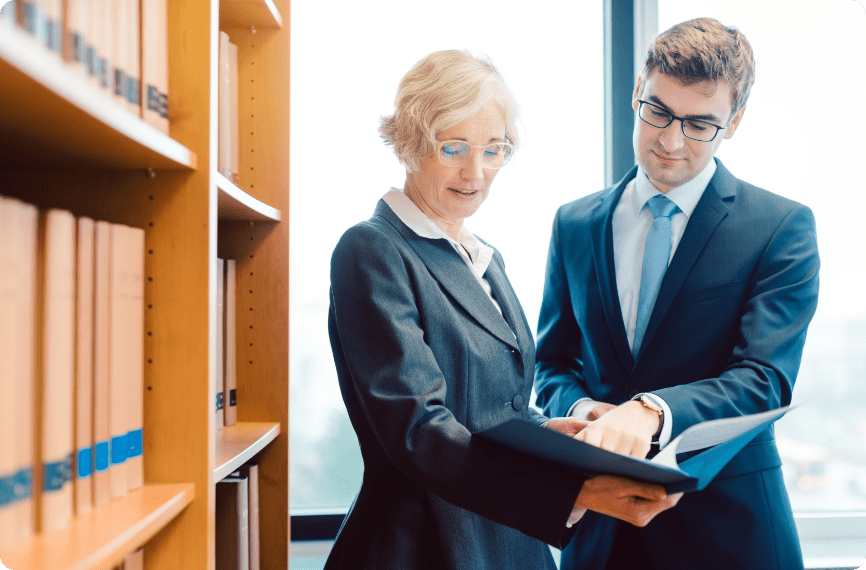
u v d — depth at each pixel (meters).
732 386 1.07
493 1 1.93
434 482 0.76
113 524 0.58
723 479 1.17
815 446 1.95
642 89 1.25
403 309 0.83
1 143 0.61
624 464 0.65
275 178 1.30
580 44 2.01
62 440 0.57
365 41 1.88
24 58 0.40
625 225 1.37
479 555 0.85
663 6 1.99
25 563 0.48
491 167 0.94
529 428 0.63
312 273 1.87
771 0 1.94
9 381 0.51
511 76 1.95
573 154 2.02
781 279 1.17
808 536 1.91
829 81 1.94
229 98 1.18
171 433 0.75
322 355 1.89
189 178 0.76
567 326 1.47
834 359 1.94
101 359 0.64
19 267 0.52
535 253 1.93
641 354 1.24
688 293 1.22
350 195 1.87
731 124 1.25
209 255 0.75
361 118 1.87
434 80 0.90
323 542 1.84
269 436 1.17
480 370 0.89
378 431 0.80
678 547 1.18
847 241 1.93
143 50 0.70
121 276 0.68
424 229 0.93
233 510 1.09
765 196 1.28
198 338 0.75
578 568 1.29
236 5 1.16
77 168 0.74
